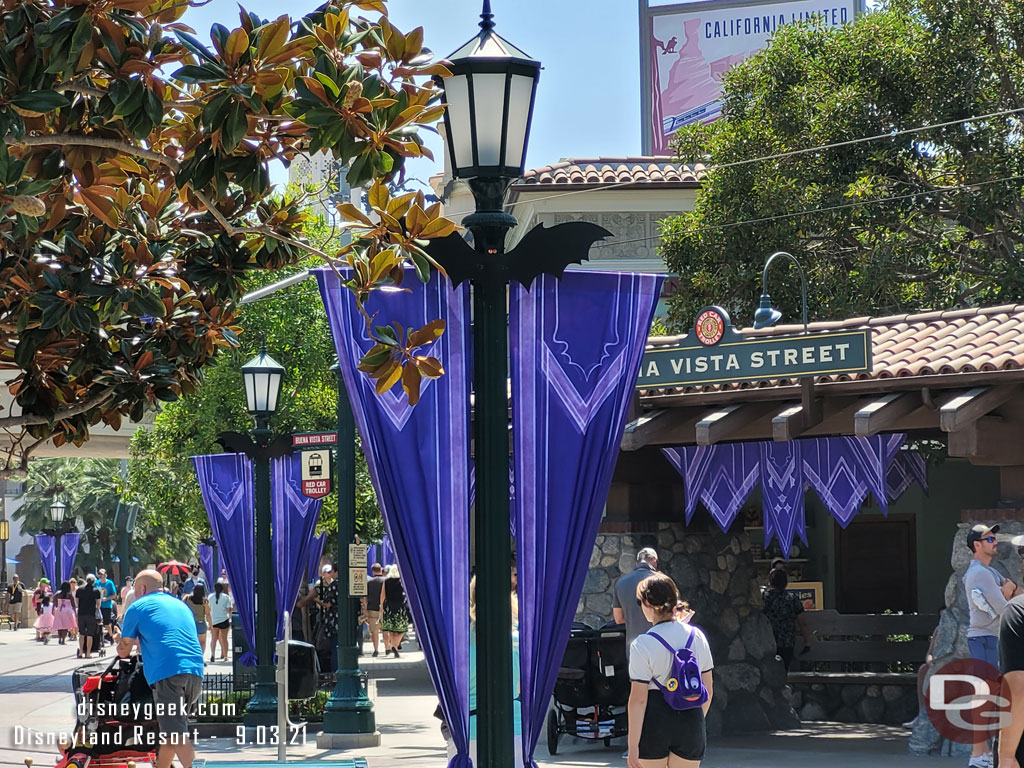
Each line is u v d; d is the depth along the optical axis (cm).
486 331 656
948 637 1277
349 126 514
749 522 2403
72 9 484
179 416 2514
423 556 673
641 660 798
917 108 2153
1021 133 2198
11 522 8025
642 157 3053
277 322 2442
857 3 3628
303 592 2286
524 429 695
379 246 584
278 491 1683
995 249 2209
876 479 1325
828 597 2369
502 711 637
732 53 3697
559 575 689
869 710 1630
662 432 1380
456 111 662
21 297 602
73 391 661
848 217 2161
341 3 593
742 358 1266
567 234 659
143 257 629
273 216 690
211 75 500
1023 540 962
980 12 2152
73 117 541
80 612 3216
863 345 1202
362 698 1516
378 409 682
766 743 1427
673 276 2341
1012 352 1218
